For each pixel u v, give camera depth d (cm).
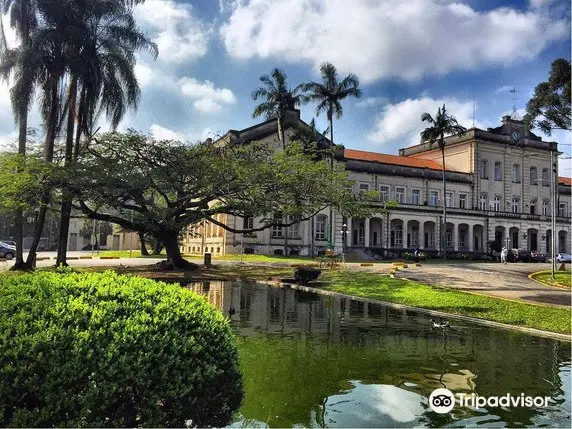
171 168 2491
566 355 827
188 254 4947
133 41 2347
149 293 484
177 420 399
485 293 1734
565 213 6412
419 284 1927
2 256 3419
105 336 388
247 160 2659
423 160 6034
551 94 2333
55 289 453
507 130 6044
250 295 1700
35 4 2173
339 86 3956
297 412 528
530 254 4956
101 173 2183
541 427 497
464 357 805
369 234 5094
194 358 422
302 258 3938
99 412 368
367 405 555
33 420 343
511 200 5975
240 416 512
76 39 2167
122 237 6444
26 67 2105
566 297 1670
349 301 1563
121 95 2369
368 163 5184
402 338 963
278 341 912
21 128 2284
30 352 354
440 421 510
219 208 2750
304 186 2648
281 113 3900
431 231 5488
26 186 2089
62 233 2353
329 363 748
